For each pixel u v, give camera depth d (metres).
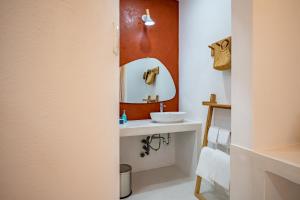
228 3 1.81
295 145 1.12
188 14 2.47
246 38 1.03
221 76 1.91
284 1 1.08
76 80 0.50
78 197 0.52
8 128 0.36
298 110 1.14
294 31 1.12
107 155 0.66
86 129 0.54
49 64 0.43
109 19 0.67
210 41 2.06
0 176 0.36
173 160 2.74
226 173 1.48
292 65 1.11
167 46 2.65
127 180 1.91
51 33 0.43
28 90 0.39
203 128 2.21
